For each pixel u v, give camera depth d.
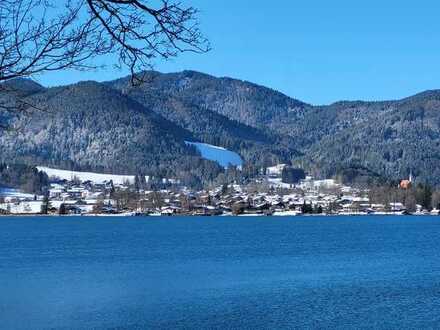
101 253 102.62
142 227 197.38
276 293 54.25
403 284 60.47
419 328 39.66
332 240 131.88
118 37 6.57
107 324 40.81
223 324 41.00
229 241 130.62
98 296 52.81
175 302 49.31
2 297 52.22
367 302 49.38
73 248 114.12
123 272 73.25
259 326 40.44
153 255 98.00
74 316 43.38
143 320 41.94
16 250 110.50
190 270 75.00
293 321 41.94
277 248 111.38
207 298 51.44
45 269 77.38
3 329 39.28
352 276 67.88
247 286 59.19
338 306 47.56
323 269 75.69
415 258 90.69
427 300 50.16
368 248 110.38
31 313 44.41
